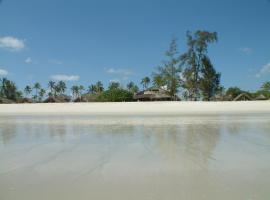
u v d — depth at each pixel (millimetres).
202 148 8469
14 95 91625
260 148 8406
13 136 11609
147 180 5254
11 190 4836
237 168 6039
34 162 6855
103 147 8820
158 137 10773
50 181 5281
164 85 57094
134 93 73312
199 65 55406
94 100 66812
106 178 5414
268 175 5480
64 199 4426
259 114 24578
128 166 6320
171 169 6008
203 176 5465
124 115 24875
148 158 7133
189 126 14641
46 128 14453
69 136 11352
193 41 54750
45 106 36062
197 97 56781
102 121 18344
